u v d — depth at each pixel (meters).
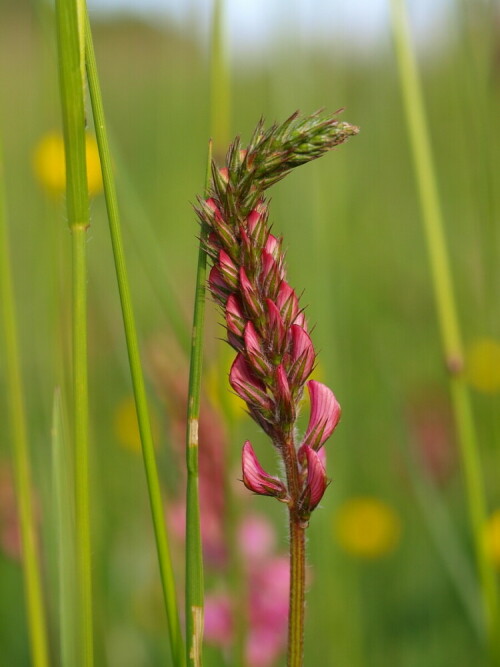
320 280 0.60
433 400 0.75
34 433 0.48
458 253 0.75
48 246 0.44
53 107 0.51
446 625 0.62
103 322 0.67
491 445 0.69
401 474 0.69
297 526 0.27
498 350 0.67
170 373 0.45
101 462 0.65
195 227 0.85
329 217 0.71
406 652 0.61
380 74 0.85
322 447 0.28
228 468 0.45
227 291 0.27
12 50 0.72
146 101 0.88
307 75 0.66
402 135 0.88
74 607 0.31
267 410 0.27
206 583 0.52
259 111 0.88
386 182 0.89
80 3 0.28
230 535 0.45
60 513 0.31
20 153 0.70
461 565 0.51
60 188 0.51
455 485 0.68
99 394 0.68
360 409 0.72
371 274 0.89
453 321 0.42
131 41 0.88
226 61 0.43
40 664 0.34
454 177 0.75
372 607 0.63
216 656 0.52
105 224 0.71
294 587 0.27
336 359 0.61
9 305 0.34
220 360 0.43
